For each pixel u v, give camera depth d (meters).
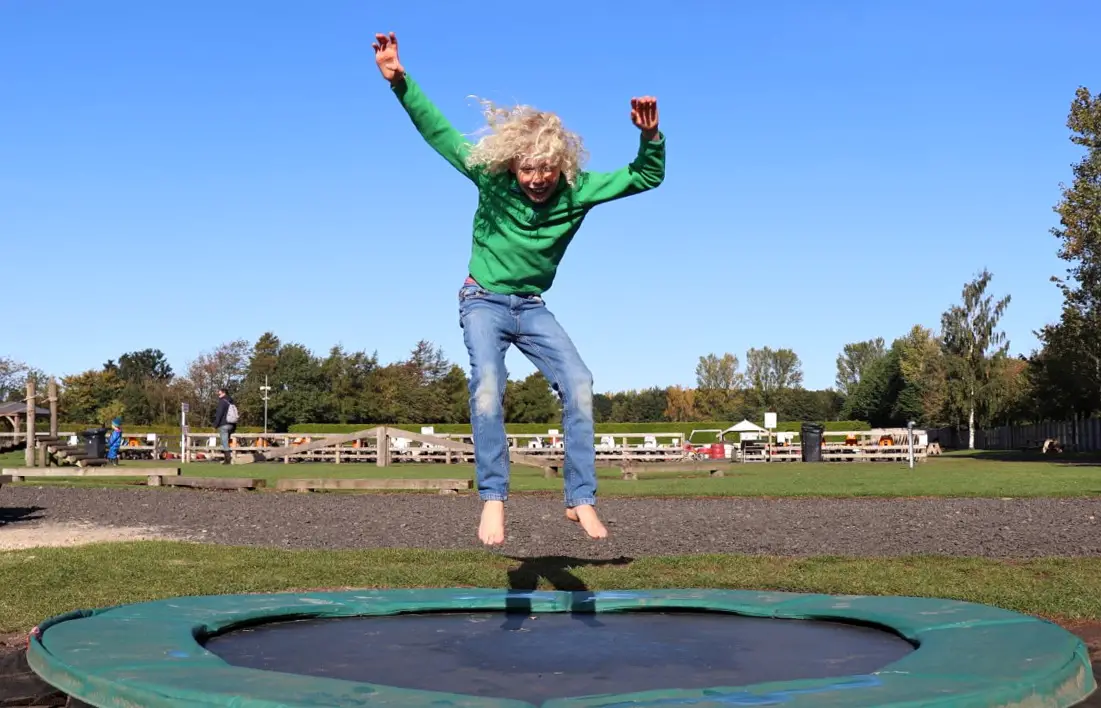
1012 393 46.09
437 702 2.03
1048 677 2.32
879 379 68.31
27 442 18.69
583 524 3.29
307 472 18.81
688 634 3.17
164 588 5.06
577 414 3.30
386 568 5.73
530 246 3.28
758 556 6.14
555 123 3.21
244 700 2.07
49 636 2.84
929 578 5.21
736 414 81.75
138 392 57.72
